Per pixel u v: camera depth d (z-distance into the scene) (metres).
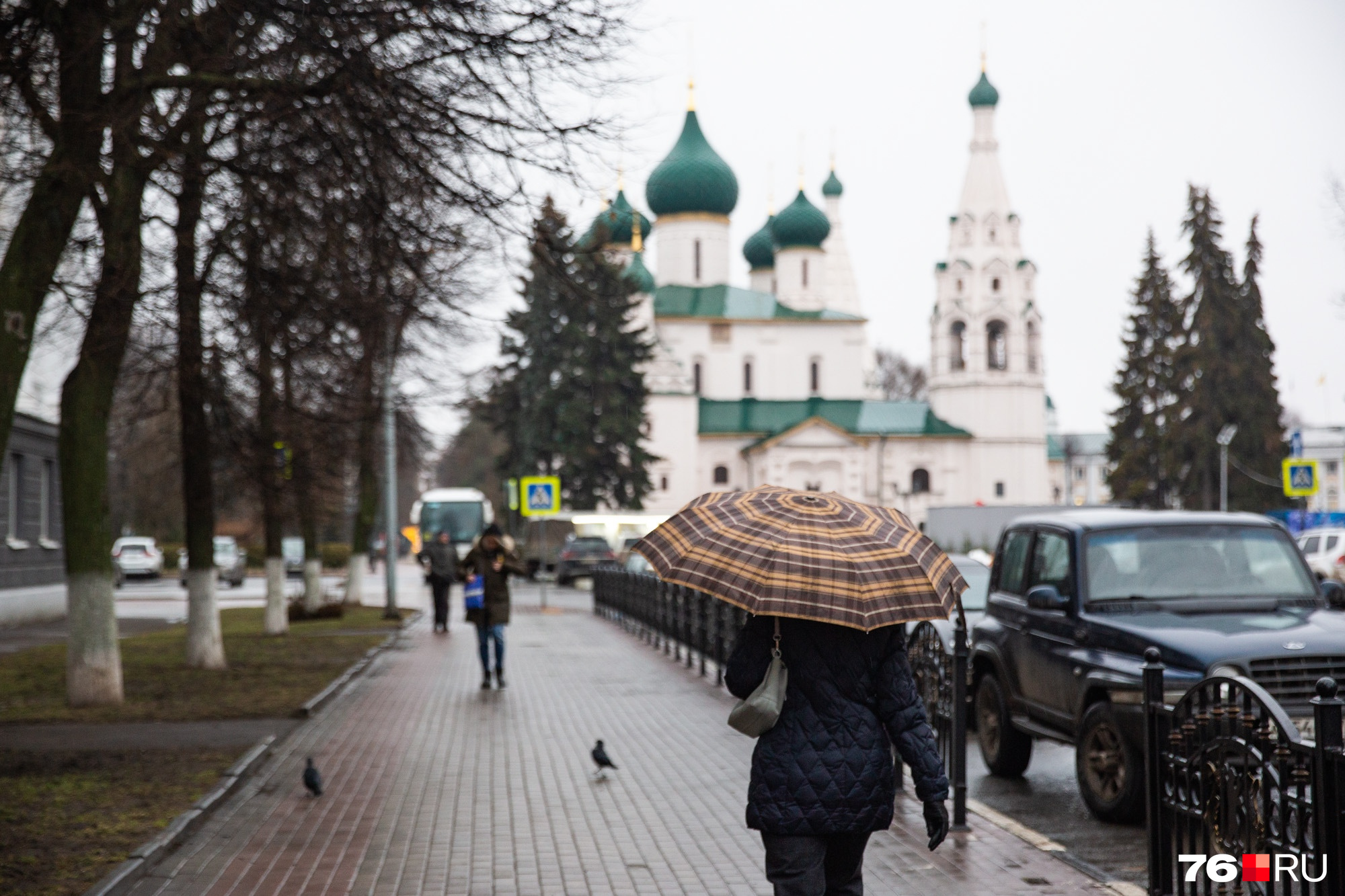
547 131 12.36
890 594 4.94
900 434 92.25
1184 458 60.34
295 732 12.80
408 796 9.72
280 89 11.92
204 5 11.84
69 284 12.27
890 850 7.98
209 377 16.67
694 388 95.19
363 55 11.45
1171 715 6.32
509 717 13.91
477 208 12.52
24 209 11.48
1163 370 69.12
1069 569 10.20
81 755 11.12
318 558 30.59
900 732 4.99
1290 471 37.62
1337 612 9.88
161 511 57.50
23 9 10.76
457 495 57.53
